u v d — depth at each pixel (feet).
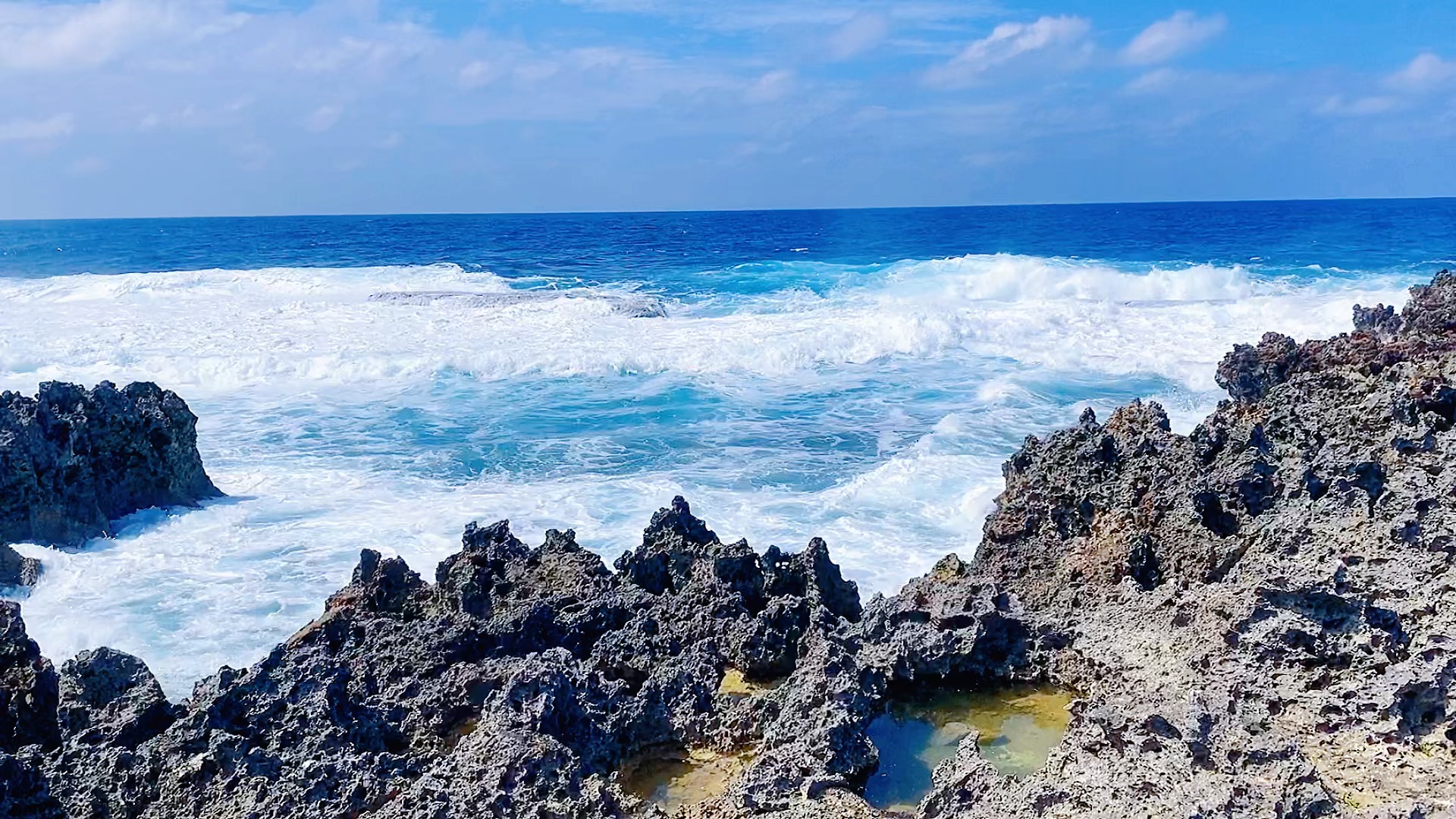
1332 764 24.68
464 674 31.94
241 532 57.77
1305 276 167.73
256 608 47.96
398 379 98.22
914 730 30.35
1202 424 43.80
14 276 226.99
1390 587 29.01
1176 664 29.27
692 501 60.70
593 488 64.08
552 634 35.22
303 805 25.05
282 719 28.25
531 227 457.68
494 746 26.78
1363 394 40.14
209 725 27.55
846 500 59.88
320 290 174.60
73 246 330.34
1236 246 245.24
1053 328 116.37
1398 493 32.14
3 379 97.40
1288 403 41.50
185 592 49.78
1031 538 39.55
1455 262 192.54
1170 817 22.36
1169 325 118.11
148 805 25.80
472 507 60.95
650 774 29.66
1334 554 30.89
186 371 99.86
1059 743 27.94
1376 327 54.34
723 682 33.88
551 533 41.47
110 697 30.01
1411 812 22.08
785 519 57.21
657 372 99.60
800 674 31.55
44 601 48.98
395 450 74.13
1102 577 36.17
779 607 35.32
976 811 24.41
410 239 354.74
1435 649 26.71
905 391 89.40
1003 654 32.73
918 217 516.73
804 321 122.52
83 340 115.44
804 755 27.12
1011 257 192.85
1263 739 24.22
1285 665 27.84
